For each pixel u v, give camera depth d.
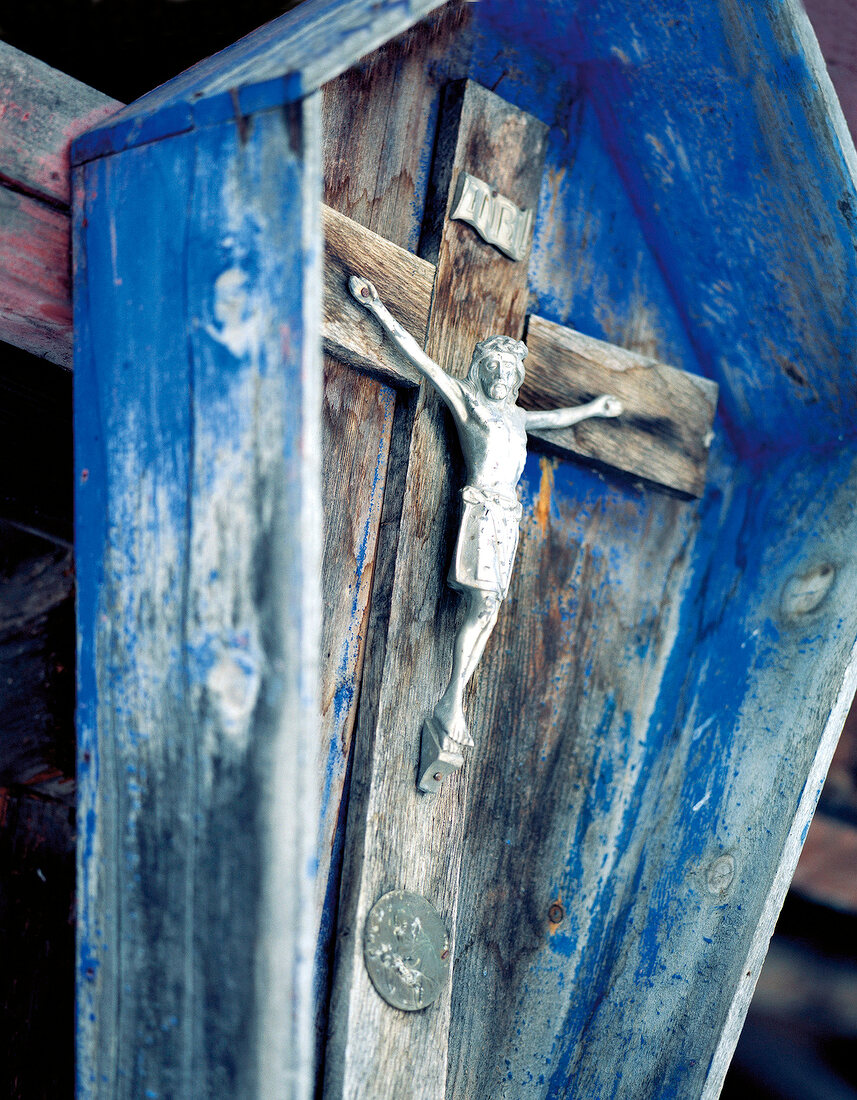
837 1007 1.84
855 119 1.64
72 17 1.32
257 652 0.82
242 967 0.80
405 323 1.24
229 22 1.38
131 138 1.00
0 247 1.04
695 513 1.57
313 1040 1.14
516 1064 1.36
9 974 1.25
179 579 0.89
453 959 1.27
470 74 1.36
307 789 0.78
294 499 0.80
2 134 1.04
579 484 1.46
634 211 1.51
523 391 1.36
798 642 1.40
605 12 1.31
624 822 1.48
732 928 1.33
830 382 1.42
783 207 1.32
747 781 1.39
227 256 0.88
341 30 0.87
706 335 1.54
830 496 1.44
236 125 0.89
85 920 0.97
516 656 1.40
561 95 1.43
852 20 1.62
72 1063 1.25
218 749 0.84
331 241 1.17
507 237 1.33
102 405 1.01
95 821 0.97
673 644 1.54
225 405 0.87
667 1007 1.36
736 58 1.25
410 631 1.21
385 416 1.25
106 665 0.97
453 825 1.23
